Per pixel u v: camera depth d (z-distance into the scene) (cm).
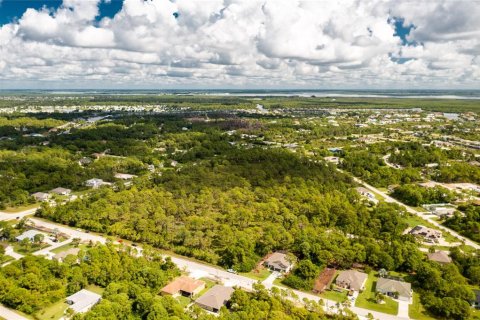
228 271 18875
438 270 18012
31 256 18000
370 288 17575
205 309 15612
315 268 18212
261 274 18725
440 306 15512
